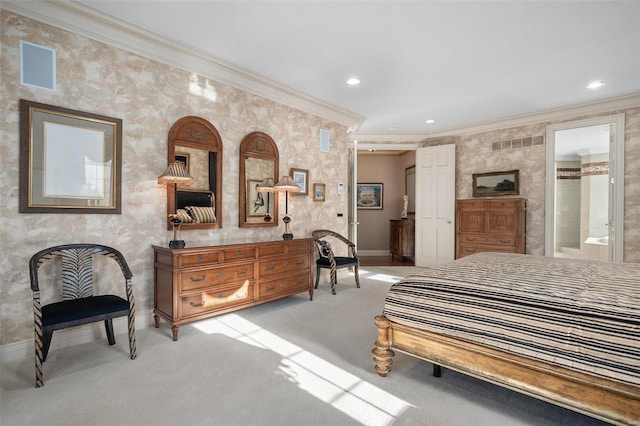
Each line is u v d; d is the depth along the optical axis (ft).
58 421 5.51
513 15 8.65
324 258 15.05
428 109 16.78
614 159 15.14
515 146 18.20
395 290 7.10
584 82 13.19
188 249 9.37
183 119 10.78
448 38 9.86
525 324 5.46
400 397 6.27
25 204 7.94
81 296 8.41
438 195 20.79
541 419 5.61
